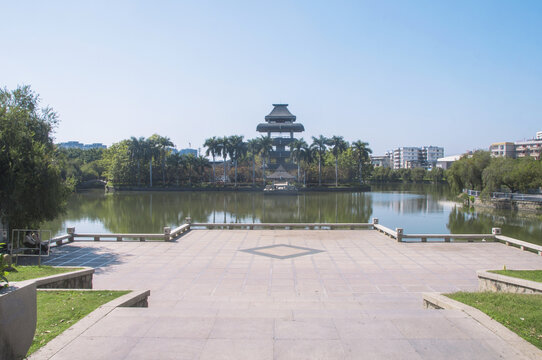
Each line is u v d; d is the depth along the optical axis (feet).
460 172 241.76
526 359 23.58
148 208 213.05
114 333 27.12
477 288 55.98
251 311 32.68
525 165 203.51
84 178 400.88
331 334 27.25
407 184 551.18
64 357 23.40
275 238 95.71
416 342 25.95
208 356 23.72
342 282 59.26
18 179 74.43
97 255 77.66
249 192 346.95
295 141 353.72
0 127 77.10
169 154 392.06
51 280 44.06
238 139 363.15
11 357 19.75
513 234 127.03
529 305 33.73
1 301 19.02
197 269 66.90
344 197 298.97
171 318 30.30
